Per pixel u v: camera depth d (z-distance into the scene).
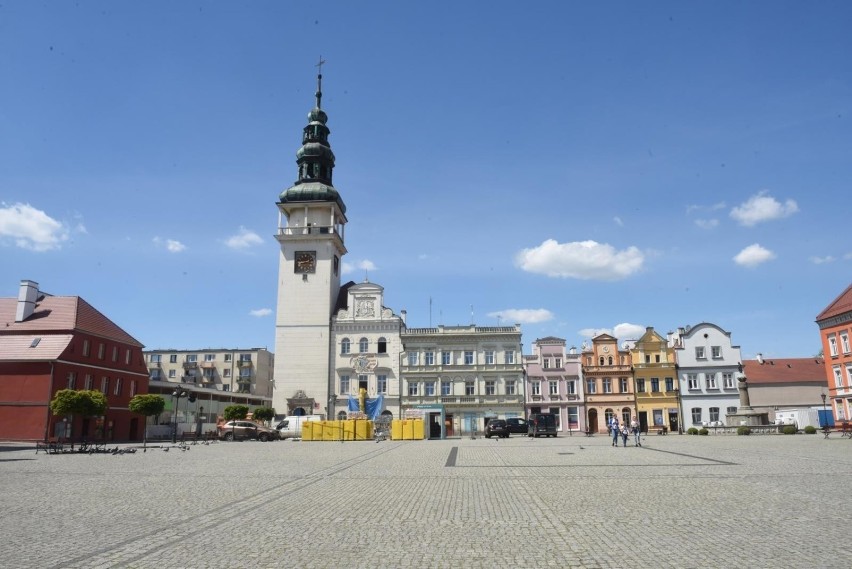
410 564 10.03
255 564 10.08
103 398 49.09
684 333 85.19
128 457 35.53
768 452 32.72
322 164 93.06
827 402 81.75
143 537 12.14
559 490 18.38
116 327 71.38
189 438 67.06
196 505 16.19
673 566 9.72
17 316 63.91
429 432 66.56
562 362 83.81
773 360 86.88
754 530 12.14
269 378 137.38
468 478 22.23
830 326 67.81
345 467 27.45
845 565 9.59
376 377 83.00
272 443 55.78
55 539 11.98
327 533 12.43
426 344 83.06
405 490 18.98
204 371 130.25
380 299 85.06
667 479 20.78
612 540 11.48
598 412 83.81
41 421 58.47
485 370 81.69
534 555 10.50
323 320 85.38
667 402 83.44
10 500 17.20
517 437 64.19
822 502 15.31
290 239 87.75
